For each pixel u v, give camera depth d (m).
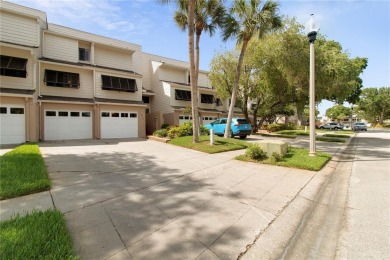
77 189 5.13
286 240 3.36
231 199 4.88
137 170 7.08
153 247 3.01
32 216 3.50
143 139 17.36
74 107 16.42
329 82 15.75
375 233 3.57
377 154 11.45
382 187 5.92
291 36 15.16
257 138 19.75
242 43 15.38
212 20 14.20
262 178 6.57
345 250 3.12
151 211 4.14
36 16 14.88
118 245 3.02
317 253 3.07
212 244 3.15
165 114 23.80
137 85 20.36
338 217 4.20
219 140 13.36
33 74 14.45
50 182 5.36
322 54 15.29
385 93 58.94
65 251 2.67
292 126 37.59
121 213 4.00
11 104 13.25
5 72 13.51
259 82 19.84
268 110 24.17
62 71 16.56
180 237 3.29
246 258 2.90
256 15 12.84
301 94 18.88
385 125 57.09
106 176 6.27
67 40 17.61
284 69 15.88
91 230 3.38
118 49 20.50
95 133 17.22
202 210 4.26
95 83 17.86
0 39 13.82
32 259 2.46
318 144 16.05
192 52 12.28
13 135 13.30
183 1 13.05
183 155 10.02
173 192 5.18
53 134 15.48
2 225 3.18
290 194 5.29
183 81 26.95
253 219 3.97
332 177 6.97
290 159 8.79
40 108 14.90
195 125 12.76
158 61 25.80
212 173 7.02
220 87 22.22
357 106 64.44
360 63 28.30
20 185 4.85
